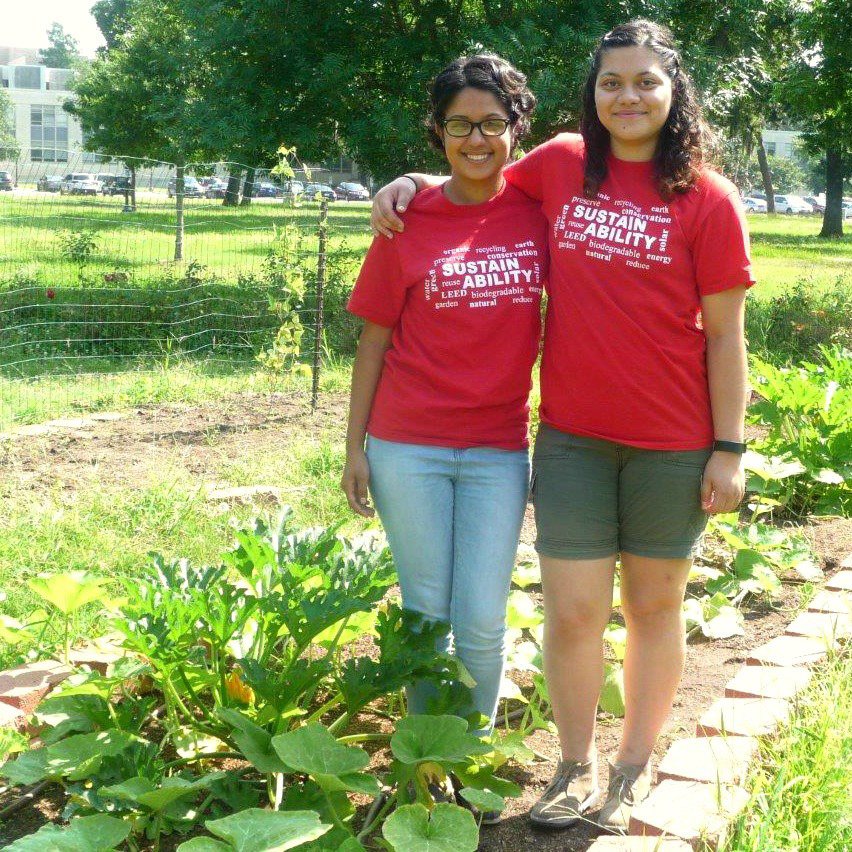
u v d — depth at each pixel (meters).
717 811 2.50
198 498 5.26
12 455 6.32
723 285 2.49
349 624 3.18
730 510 2.62
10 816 2.70
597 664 2.76
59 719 2.97
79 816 2.55
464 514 2.72
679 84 2.50
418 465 2.68
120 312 10.68
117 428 7.13
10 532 4.68
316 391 7.79
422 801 2.57
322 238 7.86
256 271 13.10
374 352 2.81
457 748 2.45
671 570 2.68
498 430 2.69
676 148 2.46
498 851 2.63
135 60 36.41
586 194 2.54
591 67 2.54
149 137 38.19
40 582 3.15
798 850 2.39
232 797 2.66
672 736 3.15
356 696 2.74
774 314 11.36
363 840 2.62
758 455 5.59
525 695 3.51
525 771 3.03
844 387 6.68
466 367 2.65
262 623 3.03
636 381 2.53
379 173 15.58
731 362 2.54
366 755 2.39
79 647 3.56
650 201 2.50
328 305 11.29
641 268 2.48
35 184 10.23
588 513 2.65
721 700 3.14
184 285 11.42
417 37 15.05
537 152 2.70
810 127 24.78
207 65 16.20
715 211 2.46
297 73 14.78
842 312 11.64
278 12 14.84
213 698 3.27
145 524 4.90
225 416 7.51
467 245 2.63
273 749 2.52
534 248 2.66
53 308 10.59
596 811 2.78
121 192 10.38
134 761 2.60
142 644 2.68
